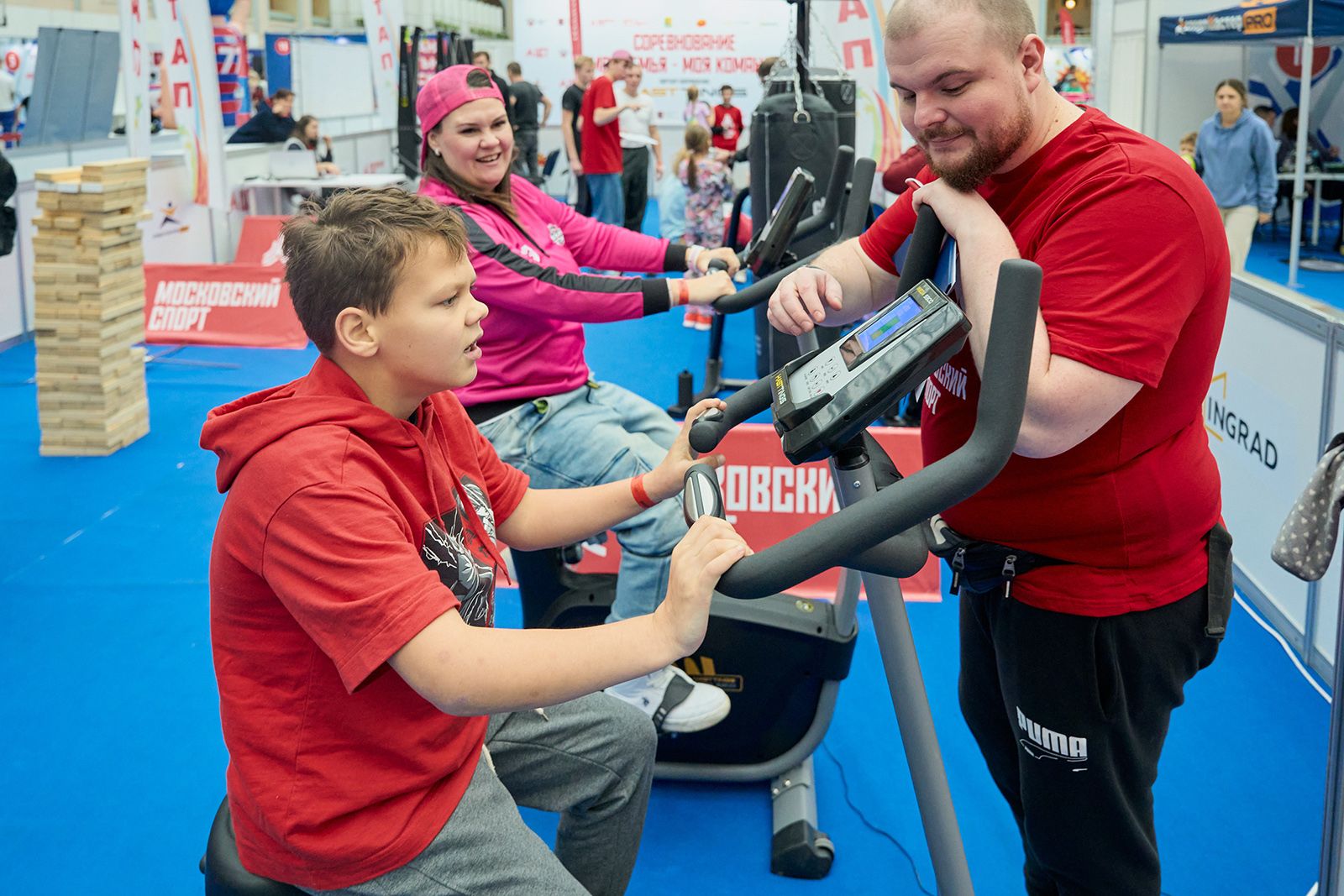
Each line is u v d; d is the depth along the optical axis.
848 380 1.12
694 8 13.52
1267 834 2.34
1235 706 2.84
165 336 6.86
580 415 2.46
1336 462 1.59
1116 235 1.23
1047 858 1.58
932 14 1.22
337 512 1.17
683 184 7.32
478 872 1.30
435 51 10.59
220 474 1.26
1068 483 1.39
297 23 10.77
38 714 2.87
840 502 1.28
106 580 3.66
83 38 6.86
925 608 3.43
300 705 1.24
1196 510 1.42
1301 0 7.42
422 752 1.28
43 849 2.36
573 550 2.65
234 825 1.31
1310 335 2.95
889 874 2.27
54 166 6.97
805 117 4.49
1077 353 1.22
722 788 2.56
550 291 2.28
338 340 1.25
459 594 1.36
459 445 1.51
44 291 4.71
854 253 1.70
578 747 1.59
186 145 7.17
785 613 2.39
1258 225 10.18
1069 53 9.42
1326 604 2.92
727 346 6.84
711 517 1.15
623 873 1.69
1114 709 1.46
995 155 1.28
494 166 2.40
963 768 2.62
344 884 1.27
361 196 1.27
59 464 4.77
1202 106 9.03
